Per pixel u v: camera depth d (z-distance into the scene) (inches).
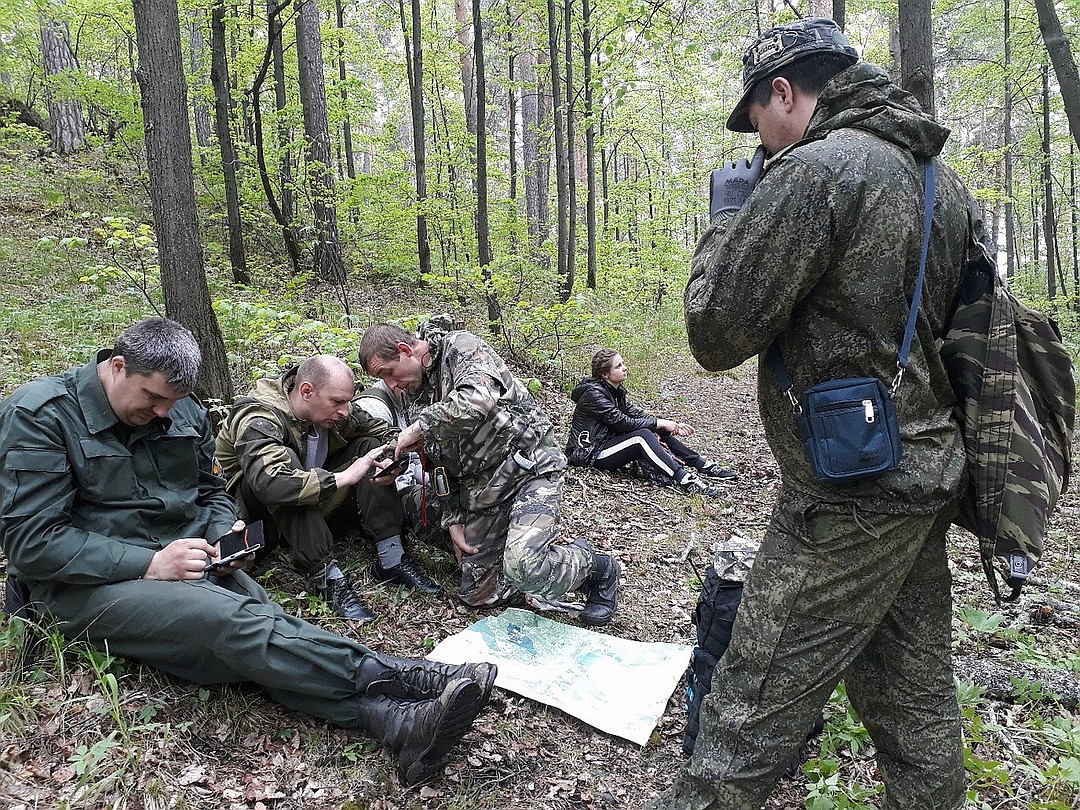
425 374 126.7
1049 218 559.2
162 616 83.3
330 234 317.1
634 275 476.1
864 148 56.2
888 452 56.3
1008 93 548.7
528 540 110.5
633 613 124.9
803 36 62.5
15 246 275.1
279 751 84.6
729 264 58.1
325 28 381.1
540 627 114.7
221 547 93.1
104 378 89.0
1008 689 101.1
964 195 61.9
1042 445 60.4
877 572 59.7
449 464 117.9
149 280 248.2
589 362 298.2
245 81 356.2
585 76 374.3
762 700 62.6
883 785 76.3
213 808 75.0
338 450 128.2
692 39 357.7
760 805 64.1
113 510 90.2
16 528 81.7
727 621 84.5
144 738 80.2
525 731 93.6
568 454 202.1
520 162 842.2
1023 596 136.0
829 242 55.7
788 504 63.1
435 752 80.6
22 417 83.7
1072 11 425.1
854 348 57.4
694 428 267.1
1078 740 88.0
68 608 86.5
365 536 134.2
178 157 138.3
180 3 290.8
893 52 419.8
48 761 75.8
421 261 372.8
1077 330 510.3
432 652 105.6
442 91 524.7
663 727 96.2
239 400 116.8
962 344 61.5
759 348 60.3
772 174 57.3
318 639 85.9
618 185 608.1
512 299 331.0
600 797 84.0
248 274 297.9
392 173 360.8
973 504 62.6
